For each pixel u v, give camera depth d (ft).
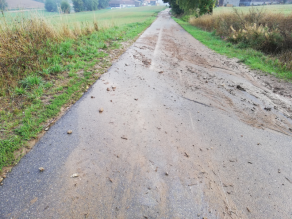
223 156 8.51
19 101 11.96
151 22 77.20
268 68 20.54
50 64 17.65
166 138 9.57
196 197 6.61
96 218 5.82
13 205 6.15
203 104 13.10
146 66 20.68
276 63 21.45
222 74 19.10
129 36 37.19
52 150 8.48
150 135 9.76
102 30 36.52
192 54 26.96
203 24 56.80
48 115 10.80
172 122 10.93
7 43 16.71
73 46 23.93
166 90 15.07
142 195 6.63
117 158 8.22
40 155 8.19
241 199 6.58
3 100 11.92
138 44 31.63
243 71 20.02
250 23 36.40
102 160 8.09
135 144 9.09
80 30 29.55
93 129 10.04
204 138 9.65
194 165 7.98
